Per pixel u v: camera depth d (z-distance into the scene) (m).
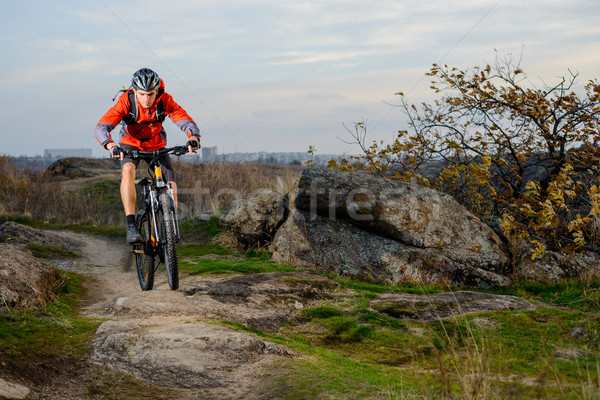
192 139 5.50
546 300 7.02
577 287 7.45
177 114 5.79
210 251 9.11
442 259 7.73
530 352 4.72
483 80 9.84
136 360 3.74
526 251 8.20
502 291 7.48
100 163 22.28
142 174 14.30
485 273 7.68
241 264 7.84
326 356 4.42
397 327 5.44
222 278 6.82
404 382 3.83
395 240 8.09
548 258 8.10
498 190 9.81
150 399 3.29
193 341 4.01
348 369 4.06
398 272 7.64
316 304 6.12
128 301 5.22
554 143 9.51
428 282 7.57
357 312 5.88
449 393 3.30
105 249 9.59
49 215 13.17
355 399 3.29
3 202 13.69
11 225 9.09
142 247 5.93
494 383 3.78
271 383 3.51
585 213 9.12
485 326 5.38
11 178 15.08
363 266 7.70
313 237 8.00
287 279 6.71
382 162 10.42
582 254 8.28
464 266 7.71
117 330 4.16
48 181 15.80
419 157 10.44
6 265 4.85
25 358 3.52
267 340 4.45
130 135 5.68
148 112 5.49
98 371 3.61
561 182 8.22
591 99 9.23
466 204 9.66
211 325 4.52
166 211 5.39
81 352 3.84
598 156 9.19
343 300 6.33
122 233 11.30
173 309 5.11
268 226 8.91
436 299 6.43
